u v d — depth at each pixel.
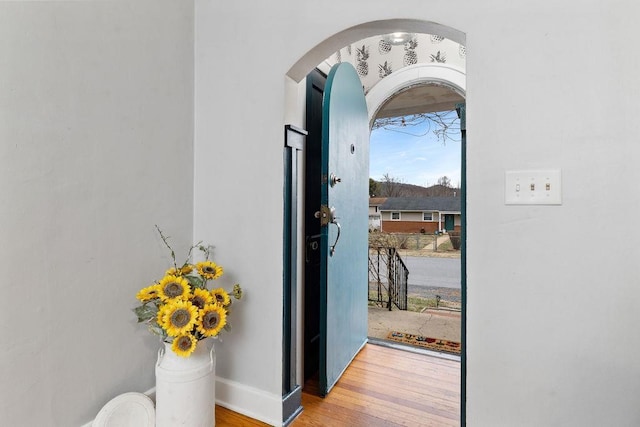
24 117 1.11
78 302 1.27
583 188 1.05
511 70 1.13
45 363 1.17
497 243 1.16
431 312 3.43
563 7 1.07
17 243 1.10
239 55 1.62
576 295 1.07
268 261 1.58
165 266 1.62
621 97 1.01
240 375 1.66
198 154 1.75
